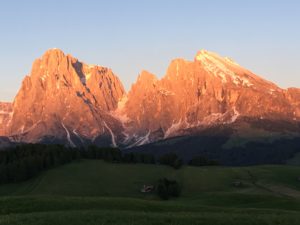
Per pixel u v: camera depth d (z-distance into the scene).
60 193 162.00
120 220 60.75
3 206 79.06
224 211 80.56
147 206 82.62
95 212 67.06
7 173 182.88
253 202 108.88
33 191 165.50
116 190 169.62
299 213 78.44
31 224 58.22
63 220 60.44
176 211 80.25
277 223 63.28
